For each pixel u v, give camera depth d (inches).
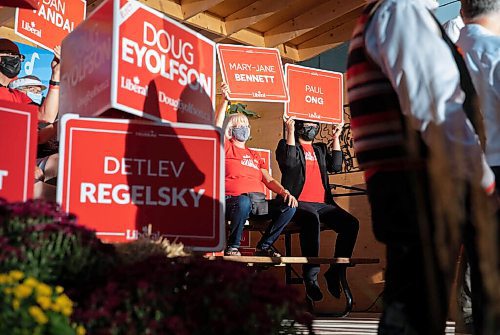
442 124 62.6
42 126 150.9
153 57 100.0
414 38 64.9
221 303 69.6
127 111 95.5
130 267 75.5
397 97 67.6
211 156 102.7
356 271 264.7
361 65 70.2
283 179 215.8
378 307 256.1
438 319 65.4
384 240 68.4
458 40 95.8
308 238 209.6
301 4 283.6
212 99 113.0
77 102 105.3
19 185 87.9
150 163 99.5
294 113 229.0
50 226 75.6
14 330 60.9
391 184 66.7
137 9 97.7
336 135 240.1
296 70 234.2
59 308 65.7
